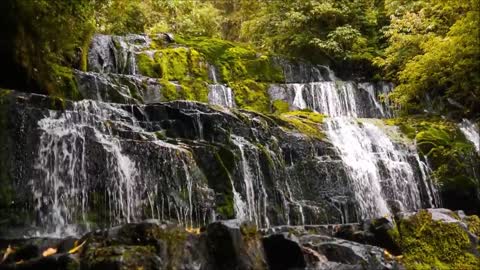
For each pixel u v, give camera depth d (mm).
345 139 9750
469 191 9711
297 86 12242
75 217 6590
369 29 14727
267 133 8836
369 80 13562
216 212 7527
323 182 8914
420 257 6297
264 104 11812
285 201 8398
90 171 6859
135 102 9656
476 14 9898
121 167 7078
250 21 16109
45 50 7828
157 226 5094
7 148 6289
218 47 12867
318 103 12266
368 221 6852
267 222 8070
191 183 7465
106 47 10969
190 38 13172
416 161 9883
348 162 9320
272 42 15172
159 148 7371
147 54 11516
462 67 10617
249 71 12617
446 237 6535
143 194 7098
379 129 10359
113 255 4660
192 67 11867
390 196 9414
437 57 10602
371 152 9781
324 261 5742
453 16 11617
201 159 7812
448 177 9750
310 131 9461
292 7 14938
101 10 11172
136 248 4801
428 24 11992
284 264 5660
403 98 11781
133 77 10070
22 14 6992
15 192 6211
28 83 7434
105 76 9484
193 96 10914
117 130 7375
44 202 6414
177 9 16250
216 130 8242
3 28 6969
